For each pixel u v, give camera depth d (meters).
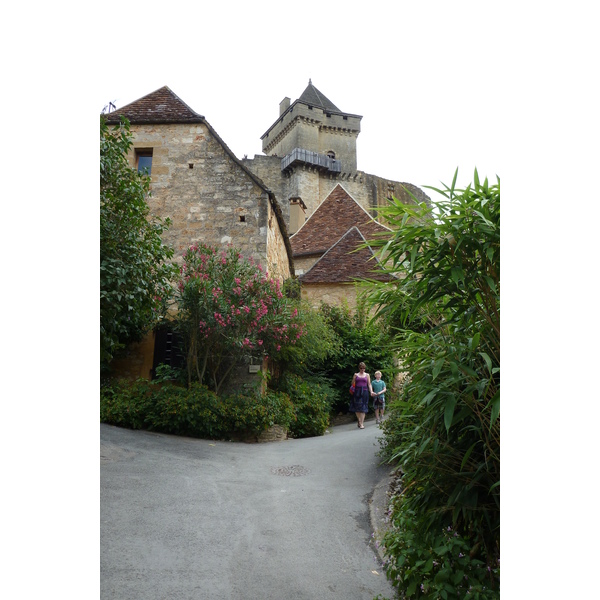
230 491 5.32
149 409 8.23
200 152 11.16
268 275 10.41
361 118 52.09
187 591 3.22
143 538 3.94
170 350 9.88
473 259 2.78
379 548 4.02
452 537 2.99
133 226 7.20
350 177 46.31
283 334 9.31
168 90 12.08
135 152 11.38
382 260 3.10
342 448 7.82
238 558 3.75
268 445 8.34
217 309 8.68
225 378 9.43
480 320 3.00
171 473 5.76
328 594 3.31
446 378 2.93
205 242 10.73
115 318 7.00
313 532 4.36
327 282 15.96
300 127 49.25
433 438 3.01
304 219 30.30
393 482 5.63
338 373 13.58
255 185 10.93
